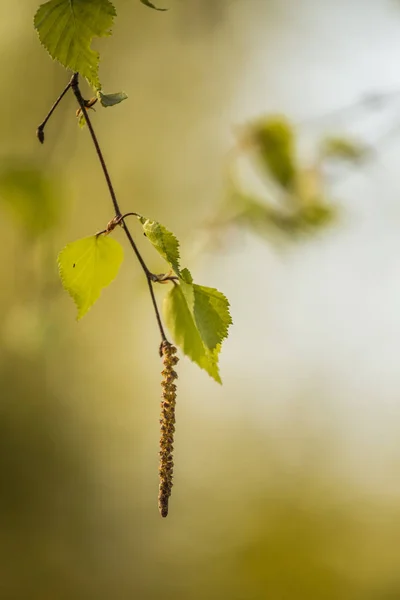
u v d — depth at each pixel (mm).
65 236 1322
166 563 1487
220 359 1468
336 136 948
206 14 1322
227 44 1335
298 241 989
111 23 697
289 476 1471
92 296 719
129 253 1383
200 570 1470
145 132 1367
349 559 1424
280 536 1457
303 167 951
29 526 1479
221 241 988
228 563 1462
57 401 1490
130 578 1487
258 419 1481
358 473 1451
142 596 1471
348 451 1456
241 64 1335
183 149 1363
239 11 1316
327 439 1462
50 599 1447
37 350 1075
